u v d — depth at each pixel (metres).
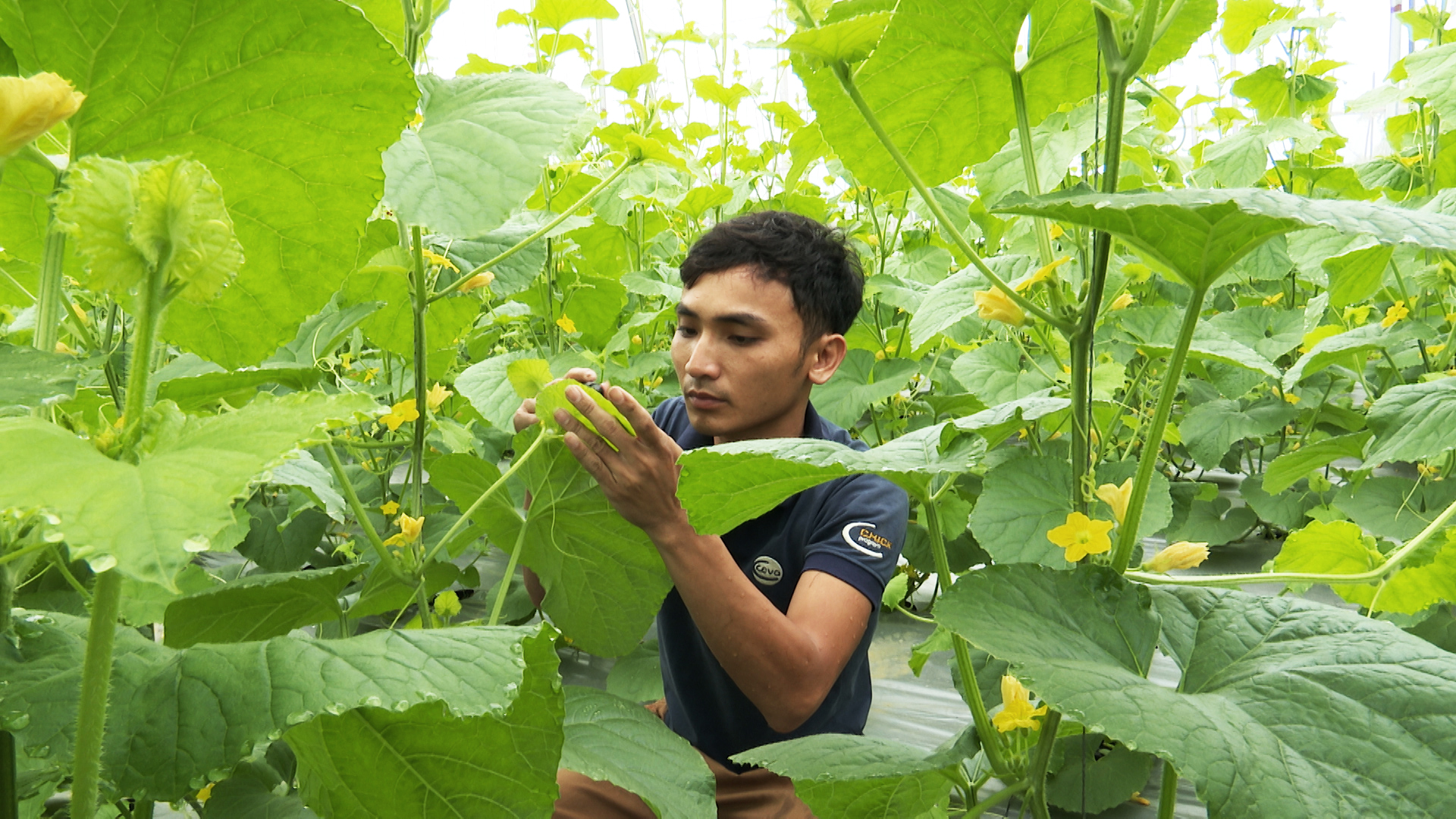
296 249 0.88
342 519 1.29
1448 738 0.78
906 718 2.46
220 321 0.94
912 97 1.18
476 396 1.95
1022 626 0.93
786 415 1.67
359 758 0.91
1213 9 1.17
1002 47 1.09
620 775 1.07
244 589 1.18
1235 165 3.35
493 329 3.32
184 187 0.52
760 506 1.02
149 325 0.53
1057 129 1.48
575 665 2.73
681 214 3.87
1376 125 6.80
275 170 0.81
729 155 4.43
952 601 0.95
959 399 2.95
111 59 0.70
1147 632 0.97
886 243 3.79
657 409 2.10
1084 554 1.01
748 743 1.70
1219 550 3.55
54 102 0.52
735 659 1.36
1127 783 1.93
